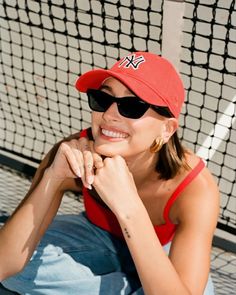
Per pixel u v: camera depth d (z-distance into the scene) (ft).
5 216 9.91
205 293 7.45
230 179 10.70
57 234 7.63
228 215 10.11
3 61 13.62
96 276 7.14
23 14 14.58
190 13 13.74
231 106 11.86
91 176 6.32
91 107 6.14
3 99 12.87
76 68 13.12
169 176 6.75
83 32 13.83
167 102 6.09
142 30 13.56
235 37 13.17
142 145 6.21
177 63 8.75
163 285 6.14
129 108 5.97
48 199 6.97
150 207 7.06
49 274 7.17
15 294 7.73
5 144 11.94
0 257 6.95
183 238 6.52
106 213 7.46
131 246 6.26
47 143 11.84
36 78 13.12
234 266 9.37
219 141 11.34
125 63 6.30
